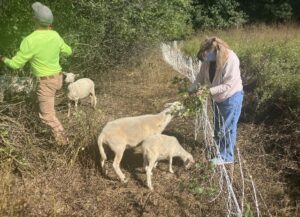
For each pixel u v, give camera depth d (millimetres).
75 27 4781
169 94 5234
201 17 12547
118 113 4504
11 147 3152
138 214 2891
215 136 3467
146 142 3174
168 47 8000
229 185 2908
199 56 3271
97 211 2908
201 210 2934
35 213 2836
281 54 5445
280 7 13133
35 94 3703
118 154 3188
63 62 4582
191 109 3289
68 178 3225
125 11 5043
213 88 3227
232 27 12219
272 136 3799
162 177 3301
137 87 5543
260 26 11172
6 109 3547
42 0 4336
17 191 2975
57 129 3480
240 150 3664
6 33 4094
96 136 3516
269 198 3057
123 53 5535
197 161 3467
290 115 3949
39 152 3379
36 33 3338
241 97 3311
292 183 3229
